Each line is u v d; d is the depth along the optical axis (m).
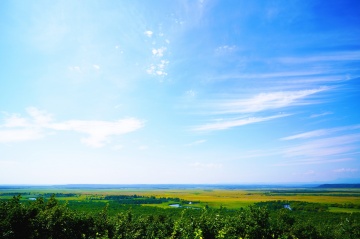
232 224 16.52
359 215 50.69
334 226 22.88
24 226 13.26
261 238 16.03
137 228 18.08
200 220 14.79
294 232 17.09
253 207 17.73
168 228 19.42
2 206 13.37
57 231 14.38
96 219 17.12
